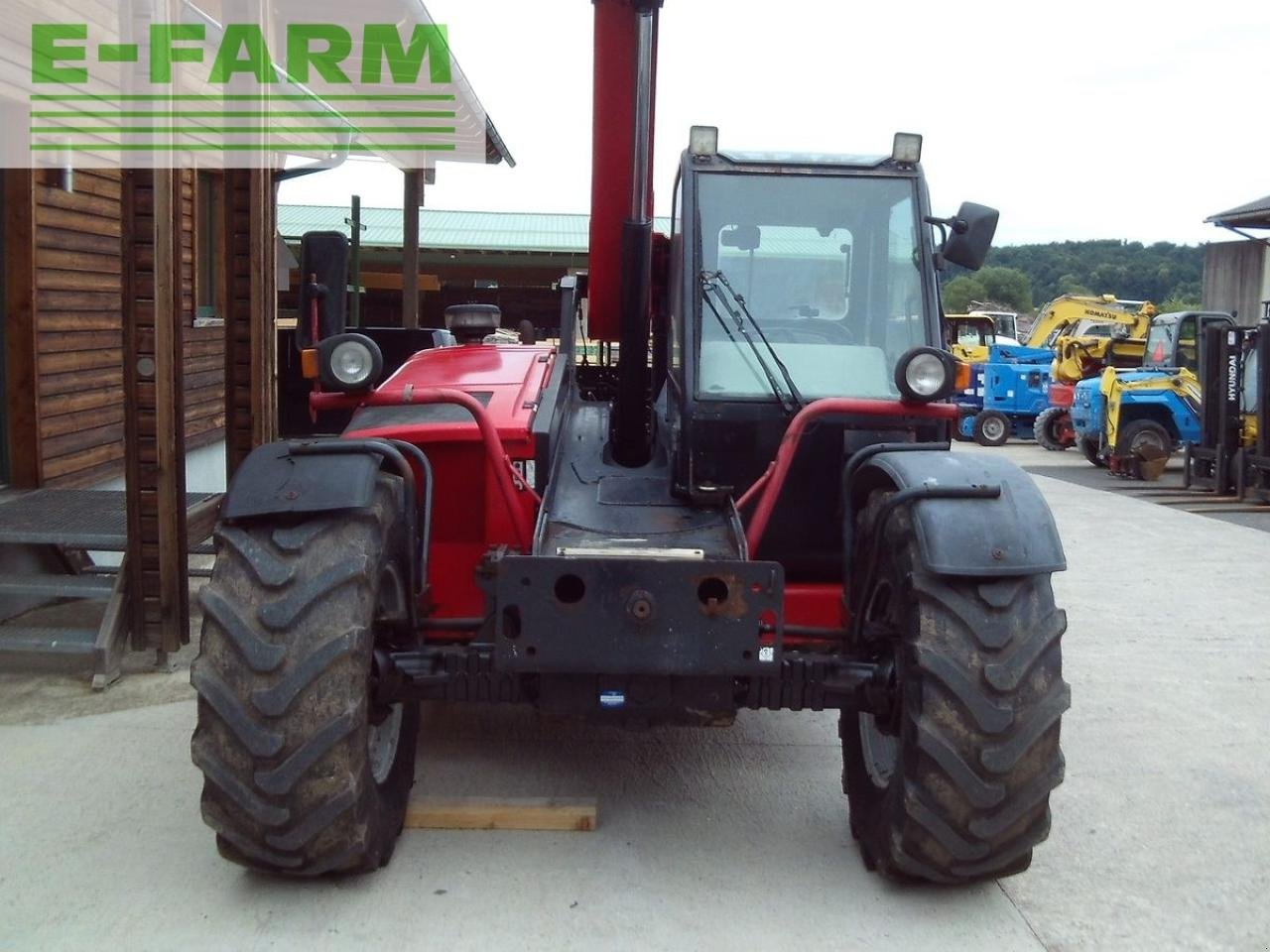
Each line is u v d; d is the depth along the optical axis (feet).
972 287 185.78
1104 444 48.52
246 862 10.02
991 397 65.51
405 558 11.08
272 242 21.54
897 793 10.13
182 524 17.49
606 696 10.31
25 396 21.33
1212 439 43.09
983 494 10.21
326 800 9.51
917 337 13.20
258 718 9.36
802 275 13.24
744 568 9.75
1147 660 19.54
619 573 9.71
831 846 11.91
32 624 19.34
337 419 25.05
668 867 11.35
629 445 13.64
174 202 16.78
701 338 12.98
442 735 15.03
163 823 11.99
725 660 9.79
